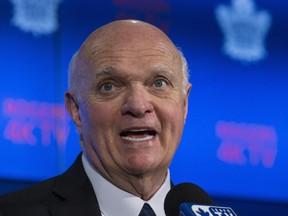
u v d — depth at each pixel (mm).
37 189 1932
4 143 4180
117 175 1868
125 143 1817
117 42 1841
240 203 4512
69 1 4352
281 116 4621
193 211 1564
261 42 4645
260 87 4613
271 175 4570
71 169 1985
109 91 1826
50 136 4250
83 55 1896
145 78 1813
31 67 4258
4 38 4230
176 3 4512
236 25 4609
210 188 4473
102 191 1899
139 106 1773
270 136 4594
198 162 4457
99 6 4383
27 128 4219
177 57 1915
